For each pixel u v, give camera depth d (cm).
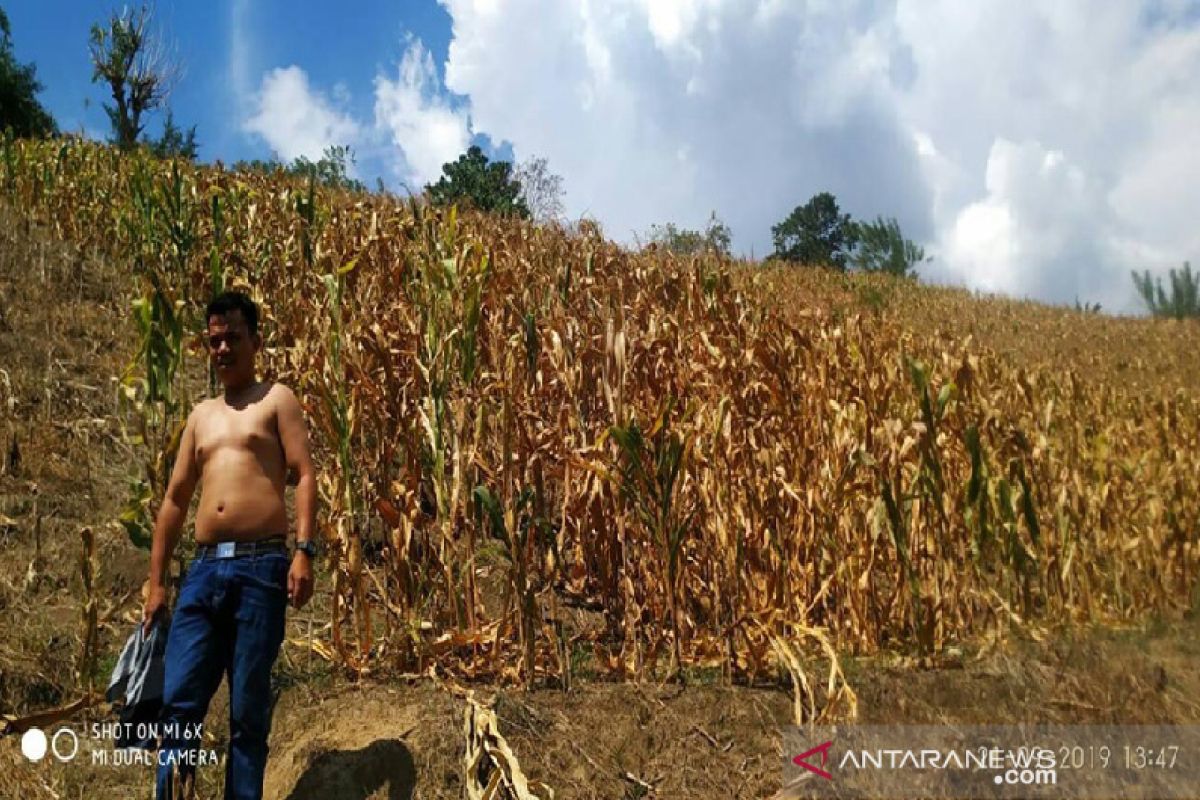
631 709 459
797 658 510
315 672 482
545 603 578
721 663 514
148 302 555
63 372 764
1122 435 896
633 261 1020
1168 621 691
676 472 504
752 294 1239
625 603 522
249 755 370
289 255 850
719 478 541
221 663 384
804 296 1584
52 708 449
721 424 546
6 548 549
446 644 478
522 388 600
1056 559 684
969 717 499
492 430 584
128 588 539
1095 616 671
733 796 426
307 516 385
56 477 629
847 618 576
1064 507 677
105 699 448
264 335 776
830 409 648
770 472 574
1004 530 635
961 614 613
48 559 546
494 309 692
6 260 961
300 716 448
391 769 408
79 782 406
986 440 727
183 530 586
